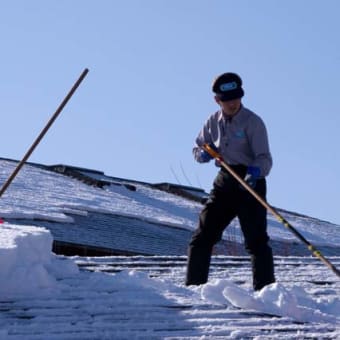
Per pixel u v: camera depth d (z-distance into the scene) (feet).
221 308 41.73
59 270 45.52
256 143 46.78
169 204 127.03
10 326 37.06
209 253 48.06
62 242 88.63
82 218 100.83
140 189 133.59
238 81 46.91
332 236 134.72
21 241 43.06
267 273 46.78
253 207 46.91
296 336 37.99
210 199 47.96
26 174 118.42
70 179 126.21
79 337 36.19
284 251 111.86
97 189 123.03
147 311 40.24
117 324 38.19
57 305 40.40
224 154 47.57
